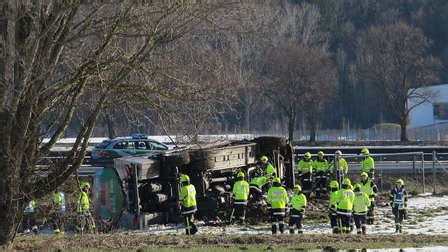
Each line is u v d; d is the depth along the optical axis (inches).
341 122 5821.9
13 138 1114.1
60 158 1232.8
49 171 1223.5
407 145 3457.2
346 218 1464.1
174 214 1615.4
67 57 1158.3
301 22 5024.6
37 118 1138.0
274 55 4055.1
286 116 4899.1
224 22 1141.7
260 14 1215.6
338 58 5905.5
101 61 1135.0
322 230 1561.3
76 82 1149.1
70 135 2743.6
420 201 2027.6
